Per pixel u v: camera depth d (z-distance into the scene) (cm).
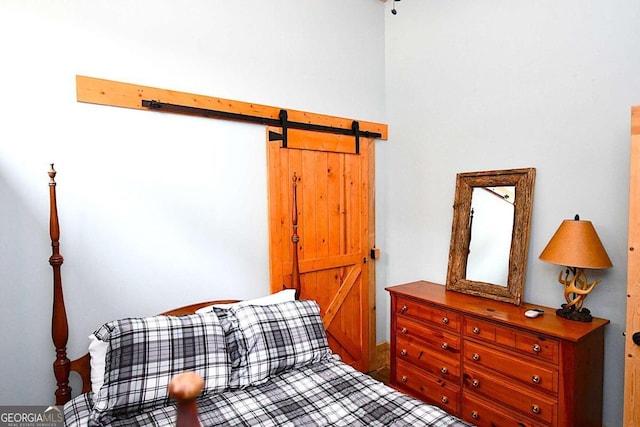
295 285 269
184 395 79
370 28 328
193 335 185
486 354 222
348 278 313
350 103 313
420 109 310
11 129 180
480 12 267
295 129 277
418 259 316
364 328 323
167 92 221
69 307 196
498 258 251
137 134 213
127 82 210
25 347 186
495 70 259
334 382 191
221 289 246
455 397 240
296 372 201
